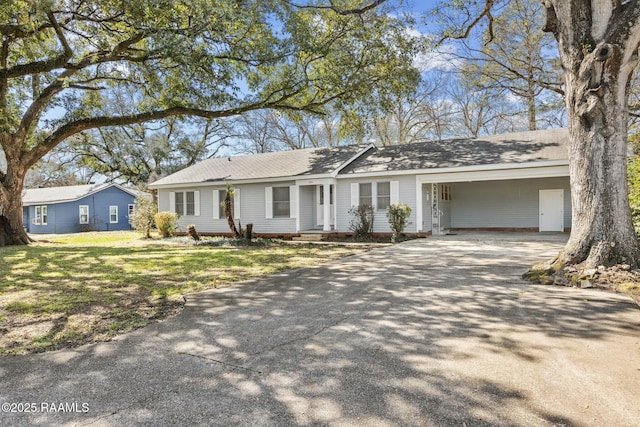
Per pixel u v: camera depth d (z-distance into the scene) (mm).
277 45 12047
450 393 2600
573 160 6457
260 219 17000
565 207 16312
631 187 8219
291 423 2281
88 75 15133
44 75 14703
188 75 11125
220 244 14008
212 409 2459
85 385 2822
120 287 6344
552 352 3256
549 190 16656
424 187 14945
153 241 16500
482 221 18094
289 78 13539
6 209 15164
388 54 13344
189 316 4621
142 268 8367
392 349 3416
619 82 6039
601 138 6129
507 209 17562
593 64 6012
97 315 4691
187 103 13711
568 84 6543
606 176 6082
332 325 4148
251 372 3010
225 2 10023
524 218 17188
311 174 15492
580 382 2719
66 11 10602
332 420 2305
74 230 27547
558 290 5469
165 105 14258
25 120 14977
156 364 3195
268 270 7898
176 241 15711
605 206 6059
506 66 17828
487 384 2717
